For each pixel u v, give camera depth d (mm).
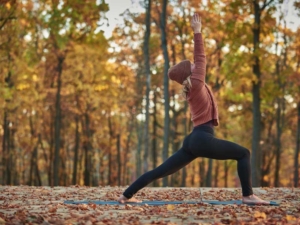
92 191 9555
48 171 33031
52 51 26234
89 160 35875
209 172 27953
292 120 30266
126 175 47656
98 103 28688
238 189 10219
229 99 26656
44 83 28641
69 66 27406
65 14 21656
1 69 23469
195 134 6723
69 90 28203
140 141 38938
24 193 9211
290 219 5738
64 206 6961
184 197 8547
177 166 6984
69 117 33969
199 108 6719
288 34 24141
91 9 20953
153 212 6359
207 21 22906
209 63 25219
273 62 24047
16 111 29141
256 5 19641
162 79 30797
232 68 20047
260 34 20406
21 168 40219
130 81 31906
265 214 6039
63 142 35156
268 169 32062
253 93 20297
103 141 36094
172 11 24719
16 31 22344
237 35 19781
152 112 36938
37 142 32688
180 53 27547
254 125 20250
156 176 7113
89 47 25422
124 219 5738
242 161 6887
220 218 5871
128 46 27859
